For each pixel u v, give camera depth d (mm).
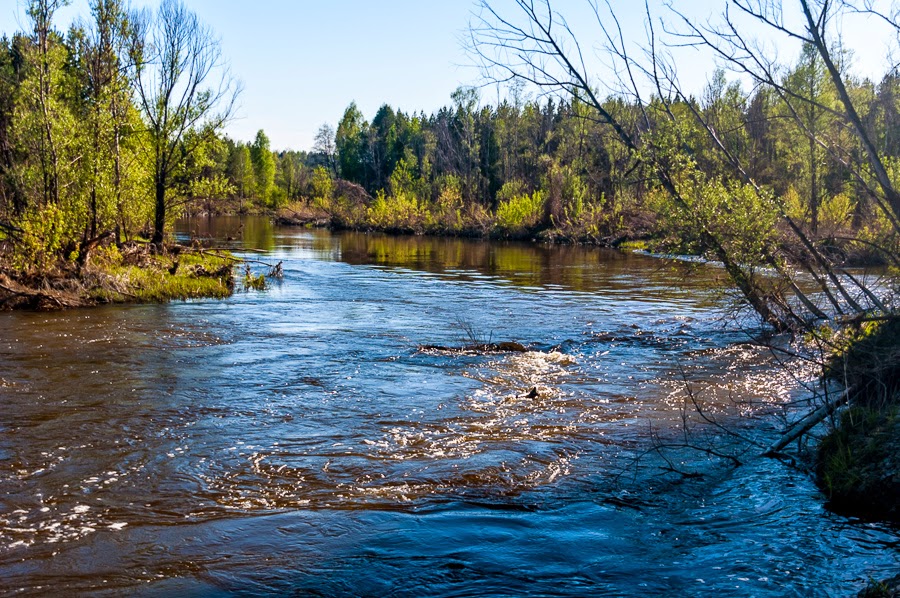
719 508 6539
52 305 18781
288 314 18500
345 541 5887
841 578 5148
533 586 5113
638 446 8320
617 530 6070
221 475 7457
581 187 56062
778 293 12648
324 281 26812
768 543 5762
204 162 30812
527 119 74312
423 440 8539
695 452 8102
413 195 73812
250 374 11805
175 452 8117
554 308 20016
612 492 6961
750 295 12797
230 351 13656
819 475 7258
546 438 8602
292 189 105125
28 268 19672
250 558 5617
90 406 9891
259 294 22781
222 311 18844
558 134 64938
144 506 6668
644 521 6266
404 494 6949
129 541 5941
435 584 5164
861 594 4867
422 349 13891
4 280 18969
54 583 5262
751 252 12070
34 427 8945
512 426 9078
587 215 53375
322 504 6703
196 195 30984
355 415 9547
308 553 5691
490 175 77250
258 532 6090
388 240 55938
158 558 5637
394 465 7715
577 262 36000
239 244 47344
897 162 13367
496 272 30766
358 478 7363
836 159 11297
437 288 24797
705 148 13781
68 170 21719
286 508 6621
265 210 101688
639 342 14820
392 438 8609
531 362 12828
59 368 12070
